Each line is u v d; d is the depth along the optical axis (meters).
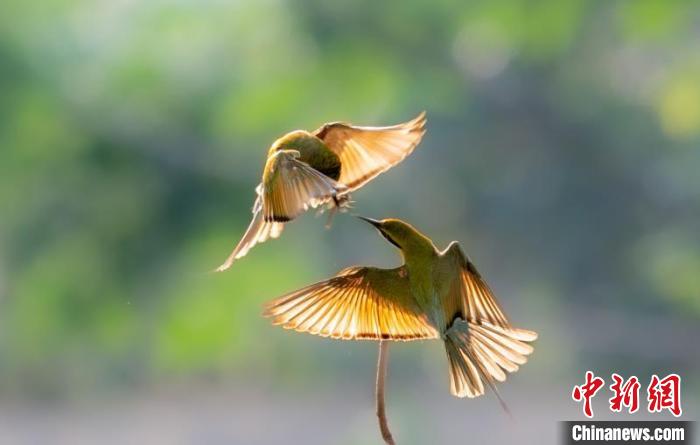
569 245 20.56
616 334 20.77
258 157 19.72
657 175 20.39
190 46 20.27
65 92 19.38
